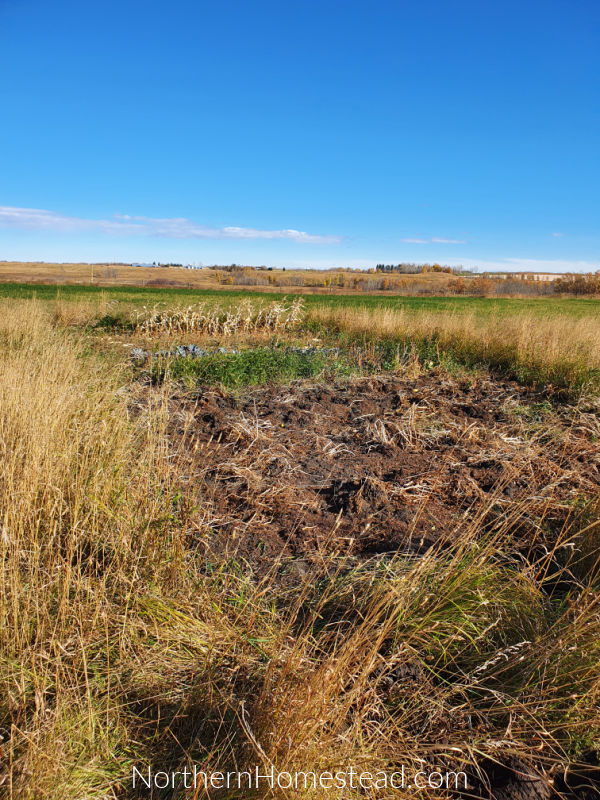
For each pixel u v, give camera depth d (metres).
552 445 5.27
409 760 1.91
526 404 7.09
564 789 1.92
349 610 2.56
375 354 10.55
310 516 3.63
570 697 2.00
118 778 1.77
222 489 3.93
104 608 2.36
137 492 3.23
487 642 2.39
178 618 2.42
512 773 1.90
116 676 2.12
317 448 4.95
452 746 1.90
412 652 2.36
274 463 4.48
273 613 2.53
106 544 2.82
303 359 8.62
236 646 2.32
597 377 7.73
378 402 6.68
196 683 2.14
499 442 5.26
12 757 1.68
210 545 3.17
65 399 4.25
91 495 3.07
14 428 3.49
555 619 2.54
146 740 1.92
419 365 9.15
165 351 9.09
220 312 14.87
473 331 11.30
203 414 5.62
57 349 6.36
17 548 2.43
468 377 8.57
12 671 2.04
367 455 4.87
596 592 2.59
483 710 2.05
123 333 13.20
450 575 2.66
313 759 1.74
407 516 3.65
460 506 3.85
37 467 2.96
